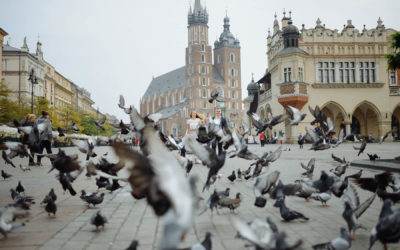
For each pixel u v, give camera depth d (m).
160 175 2.23
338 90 46.88
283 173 11.77
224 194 6.20
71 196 7.93
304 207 6.66
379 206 6.64
